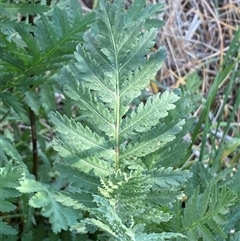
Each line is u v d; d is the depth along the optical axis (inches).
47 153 32.4
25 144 32.1
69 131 16.4
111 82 16.3
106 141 16.7
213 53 46.6
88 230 16.8
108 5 16.2
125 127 16.5
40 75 25.3
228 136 40.9
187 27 46.9
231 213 19.7
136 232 15.0
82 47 16.1
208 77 45.5
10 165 17.7
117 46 16.2
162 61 16.3
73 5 24.7
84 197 17.1
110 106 16.4
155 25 25.5
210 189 16.9
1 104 30.4
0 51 23.6
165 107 16.3
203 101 35.5
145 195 15.9
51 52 23.6
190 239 17.2
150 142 16.7
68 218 20.5
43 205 20.2
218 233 16.7
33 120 27.9
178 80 44.3
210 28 46.8
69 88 16.2
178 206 17.7
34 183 20.7
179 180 16.6
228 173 26.0
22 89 26.0
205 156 35.0
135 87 16.3
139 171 15.5
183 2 46.9
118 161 16.8
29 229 26.3
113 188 15.8
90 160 16.7
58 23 23.1
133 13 25.4
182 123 16.6
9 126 37.2
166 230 17.7
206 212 16.9
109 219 13.9
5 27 23.0
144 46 16.3
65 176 17.1
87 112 16.4
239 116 41.6
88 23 22.6
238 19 46.9
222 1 47.3
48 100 26.6
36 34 23.6
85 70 16.1
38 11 22.7
